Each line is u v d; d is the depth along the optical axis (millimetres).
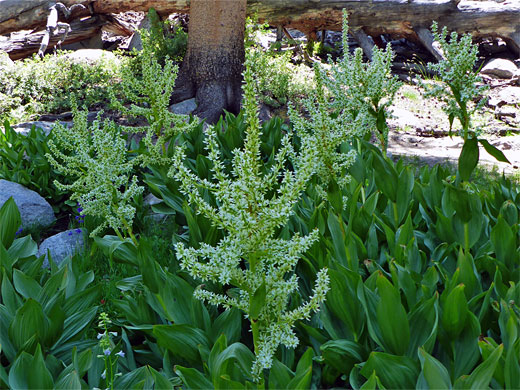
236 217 2119
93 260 4785
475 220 3338
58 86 11766
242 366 2389
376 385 2400
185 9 15945
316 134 3098
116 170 3650
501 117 12586
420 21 16750
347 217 3875
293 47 17891
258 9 16422
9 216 3844
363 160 5055
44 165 6598
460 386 2148
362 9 16594
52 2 15445
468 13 16578
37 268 3627
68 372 2611
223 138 5941
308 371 2262
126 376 2711
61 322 2980
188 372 2465
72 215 6750
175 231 5789
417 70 16797
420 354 2279
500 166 9180
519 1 17266
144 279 2906
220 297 2344
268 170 4996
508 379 2201
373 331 2594
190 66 11906
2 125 9336
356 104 3975
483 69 16031
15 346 2846
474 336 2551
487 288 3336
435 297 2592
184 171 2186
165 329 2729
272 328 2270
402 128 11781
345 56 4211
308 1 16469
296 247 2223
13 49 15070
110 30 18047
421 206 4125
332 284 2691
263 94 12195
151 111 4586
